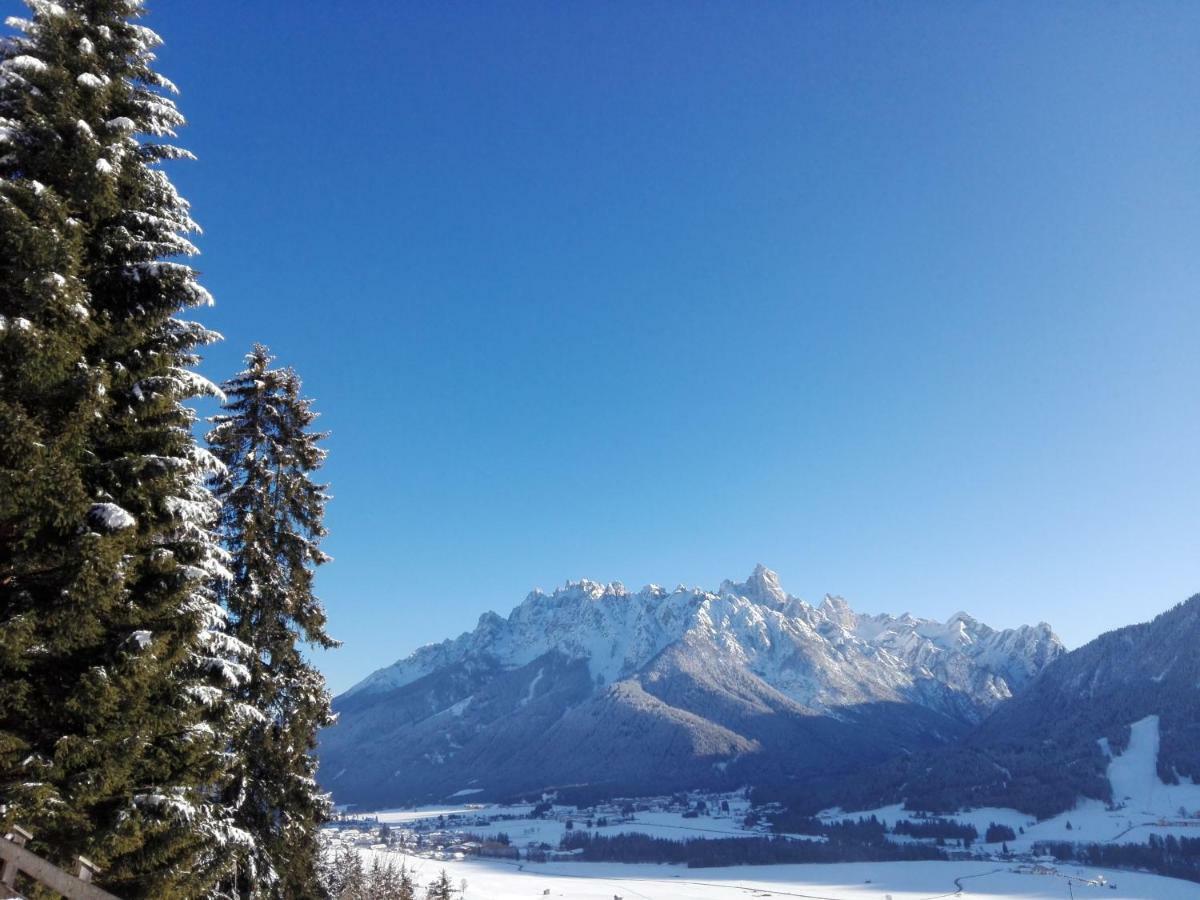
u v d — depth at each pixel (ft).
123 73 53.11
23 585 46.19
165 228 54.24
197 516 53.16
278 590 74.49
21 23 48.78
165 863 51.93
